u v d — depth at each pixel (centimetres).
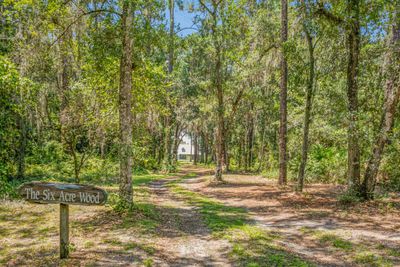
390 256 621
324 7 1121
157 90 1510
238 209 1141
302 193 1396
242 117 3503
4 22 1202
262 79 2091
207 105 2398
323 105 1453
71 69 1138
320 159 1888
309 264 574
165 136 3216
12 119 1548
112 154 1500
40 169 1845
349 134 1109
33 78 1094
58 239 675
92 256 565
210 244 685
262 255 614
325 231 802
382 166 1341
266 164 2952
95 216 872
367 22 1058
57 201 534
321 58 1301
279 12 1812
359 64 1134
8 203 1047
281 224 905
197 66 2748
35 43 985
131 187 912
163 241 687
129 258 565
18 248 613
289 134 2133
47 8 891
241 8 1814
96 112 1092
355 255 635
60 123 1059
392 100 1064
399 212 966
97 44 952
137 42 935
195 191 1677
